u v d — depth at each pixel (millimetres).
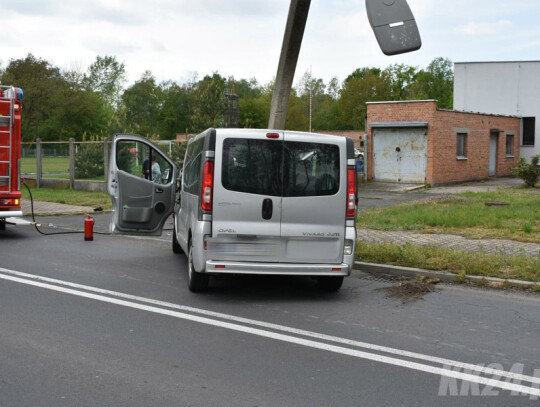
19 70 62969
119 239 12141
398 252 9320
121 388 4258
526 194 20906
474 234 11938
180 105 91062
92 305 6699
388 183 27547
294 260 7141
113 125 26609
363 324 6141
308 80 94250
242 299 7172
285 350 5230
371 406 4027
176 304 6836
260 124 83375
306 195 7113
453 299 7320
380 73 94438
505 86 36219
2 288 7465
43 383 4332
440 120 26844
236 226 7008
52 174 25250
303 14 8555
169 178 10164
